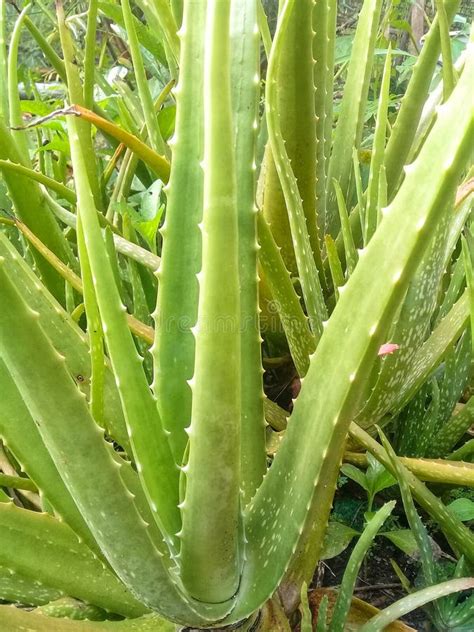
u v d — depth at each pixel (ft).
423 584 1.99
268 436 2.28
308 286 2.14
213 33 0.87
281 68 2.32
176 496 1.36
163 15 2.15
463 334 2.33
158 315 1.44
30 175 2.03
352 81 2.94
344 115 2.99
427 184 0.92
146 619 1.59
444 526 1.91
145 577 1.24
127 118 3.08
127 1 2.27
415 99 2.60
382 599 2.10
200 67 1.32
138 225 2.56
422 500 1.86
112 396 1.88
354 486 2.47
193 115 1.34
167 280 1.42
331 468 1.24
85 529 1.42
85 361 1.84
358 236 2.85
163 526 1.37
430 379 2.48
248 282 1.54
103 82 3.85
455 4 2.43
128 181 3.09
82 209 1.11
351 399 1.13
